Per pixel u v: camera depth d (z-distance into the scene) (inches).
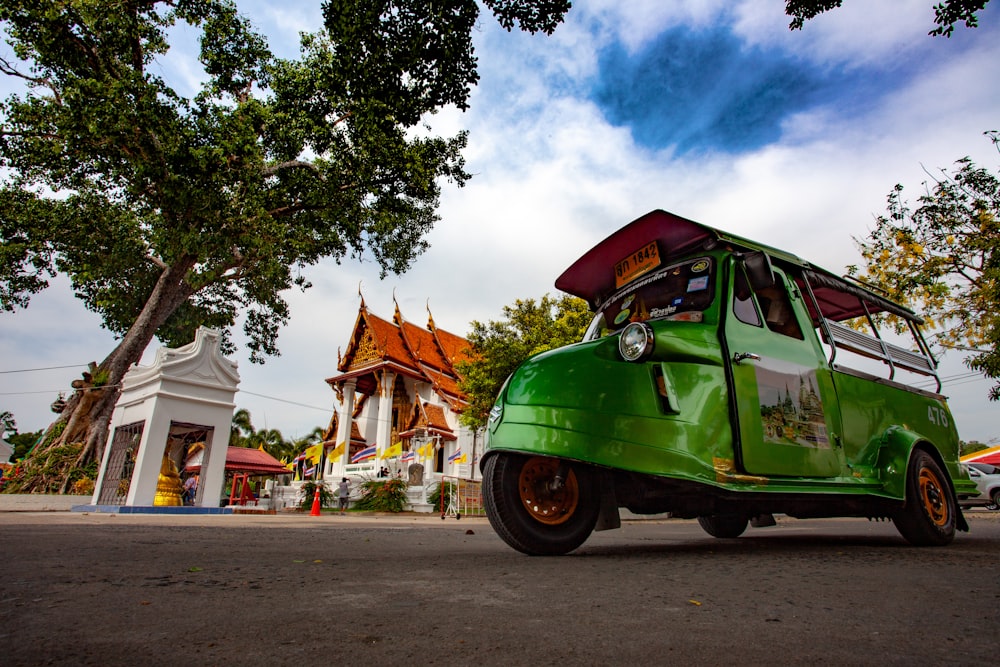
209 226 577.0
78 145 550.9
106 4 572.1
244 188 604.4
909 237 548.4
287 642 44.2
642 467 109.1
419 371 1344.7
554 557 112.3
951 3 166.4
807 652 44.1
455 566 93.2
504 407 125.5
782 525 401.4
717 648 44.8
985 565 101.7
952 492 162.6
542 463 122.6
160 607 56.1
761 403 125.3
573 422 114.3
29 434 1825.8
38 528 178.4
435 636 46.8
